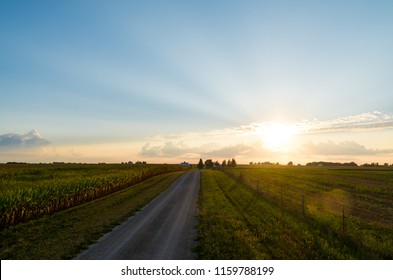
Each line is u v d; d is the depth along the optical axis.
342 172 105.25
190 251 12.41
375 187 44.94
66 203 27.30
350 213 22.97
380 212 23.70
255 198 30.47
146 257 11.70
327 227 16.25
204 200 28.89
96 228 17.06
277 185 49.59
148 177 68.62
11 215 19.62
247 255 11.77
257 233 15.38
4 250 13.19
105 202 30.12
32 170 52.97
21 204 20.42
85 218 20.89
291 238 14.48
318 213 20.36
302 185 49.75
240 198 30.47
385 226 18.39
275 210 22.81
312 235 14.89
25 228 18.06
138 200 30.31
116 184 41.72
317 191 39.88
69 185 27.97
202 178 66.94
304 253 12.19
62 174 48.38
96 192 34.34
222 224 17.50
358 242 13.12
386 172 103.56
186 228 16.83
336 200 30.53
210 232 15.64
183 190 39.88
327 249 12.45
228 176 74.81
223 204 25.95
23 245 13.91
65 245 13.54
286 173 99.50
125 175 46.69
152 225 17.75
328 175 84.44
